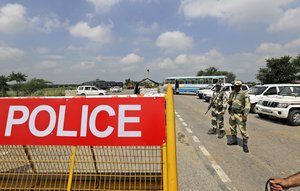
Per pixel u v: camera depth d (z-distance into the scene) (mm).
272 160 5344
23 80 35750
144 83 40625
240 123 6090
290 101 10047
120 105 2295
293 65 49188
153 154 2406
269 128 9398
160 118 2234
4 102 2416
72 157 2393
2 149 2559
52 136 2318
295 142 7027
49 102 2379
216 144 6809
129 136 2232
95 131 2279
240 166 4957
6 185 2568
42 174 2561
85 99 2344
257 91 14492
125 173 2430
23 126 2361
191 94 39750
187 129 9172
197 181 4199
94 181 2473
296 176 1771
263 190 3863
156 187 2377
